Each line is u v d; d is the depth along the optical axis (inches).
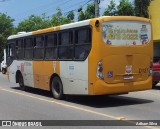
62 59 572.4
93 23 502.0
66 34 563.5
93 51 501.7
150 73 549.3
